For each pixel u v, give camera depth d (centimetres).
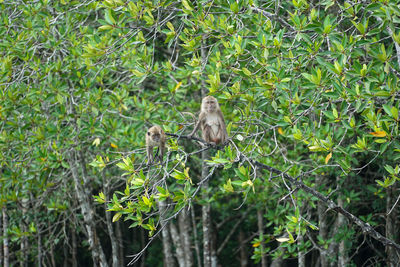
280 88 983
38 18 1409
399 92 964
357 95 905
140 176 959
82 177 1916
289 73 1036
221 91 1119
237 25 1163
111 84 1638
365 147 971
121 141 1503
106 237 2958
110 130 1516
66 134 1490
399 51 884
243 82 1237
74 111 1681
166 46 2031
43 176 1648
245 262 2680
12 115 1605
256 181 1716
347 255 1711
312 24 964
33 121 1464
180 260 2303
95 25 1864
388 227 1549
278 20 1083
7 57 1392
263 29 1088
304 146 1703
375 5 890
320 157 1433
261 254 1700
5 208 1798
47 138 1475
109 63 1472
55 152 1490
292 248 1616
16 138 1480
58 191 1969
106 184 1912
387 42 1539
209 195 2127
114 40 1370
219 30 1067
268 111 1602
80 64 1442
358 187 1817
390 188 1555
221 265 2847
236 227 2639
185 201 955
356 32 1359
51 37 1420
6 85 1432
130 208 966
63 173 1772
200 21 1074
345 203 1620
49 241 1969
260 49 1029
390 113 874
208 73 1391
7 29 1417
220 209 2358
